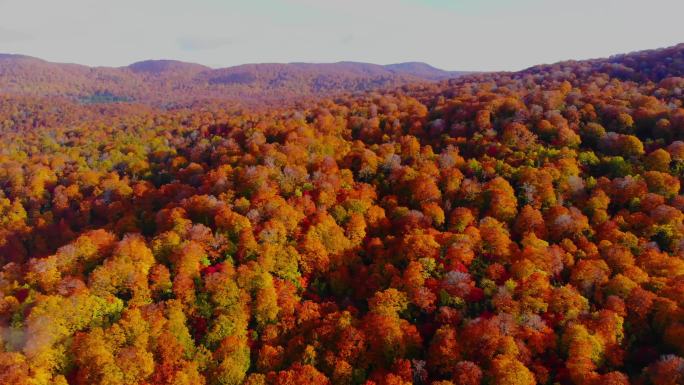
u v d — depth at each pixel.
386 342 57.91
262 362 59.12
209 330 62.88
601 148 101.25
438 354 56.16
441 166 101.75
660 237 74.81
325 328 61.88
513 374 49.97
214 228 84.31
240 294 66.50
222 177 101.81
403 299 65.19
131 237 82.44
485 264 71.50
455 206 89.81
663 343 55.81
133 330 58.12
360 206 87.38
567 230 77.25
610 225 77.19
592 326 57.12
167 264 74.31
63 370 54.88
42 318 57.06
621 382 49.00
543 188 85.94
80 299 60.94
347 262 78.31
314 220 81.94
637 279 64.19
